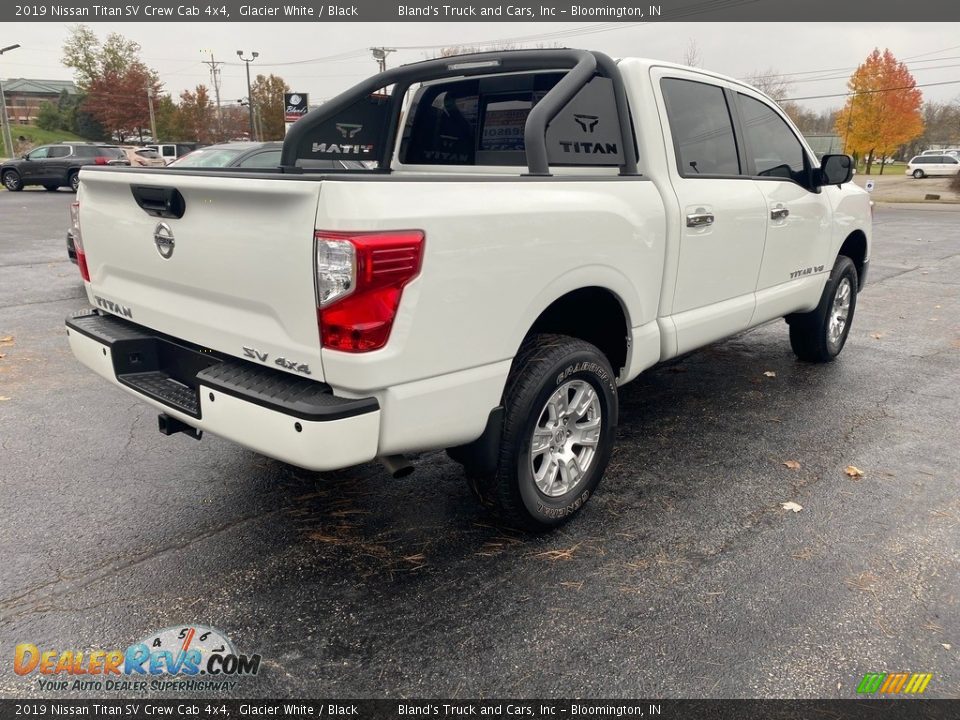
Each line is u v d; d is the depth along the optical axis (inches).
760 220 165.0
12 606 104.7
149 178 106.7
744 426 175.8
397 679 92.0
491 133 164.2
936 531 127.3
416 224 90.9
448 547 121.2
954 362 231.0
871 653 96.8
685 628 101.3
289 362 96.6
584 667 94.0
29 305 297.9
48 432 167.3
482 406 106.2
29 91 4421.8
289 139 168.4
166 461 152.9
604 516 131.9
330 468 91.8
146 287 118.4
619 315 133.5
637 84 137.3
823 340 218.4
